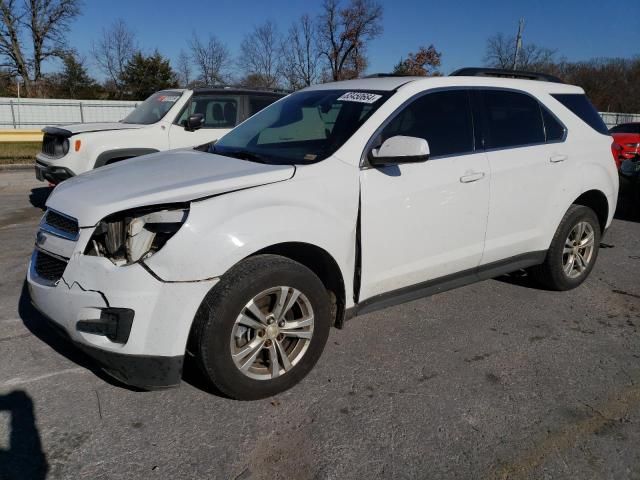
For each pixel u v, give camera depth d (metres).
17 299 4.45
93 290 2.76
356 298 3.49
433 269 3.84
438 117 3.86
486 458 2.69
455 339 3.99
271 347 3.05
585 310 4.62
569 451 2.76
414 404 3.13
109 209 2.80
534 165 4.31
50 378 3.28
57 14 43.97
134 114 8.91
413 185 3.59
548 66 45.25
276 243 2.95
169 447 2.70
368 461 2.64
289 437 2.80
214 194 2.88
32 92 43.12
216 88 8.61
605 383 3.42
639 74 50.56
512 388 3.34
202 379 3.32
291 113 4.08
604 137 4.98
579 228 4.87
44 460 2.58
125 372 2.78
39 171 7.93
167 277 2.69
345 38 39.69
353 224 3.33
